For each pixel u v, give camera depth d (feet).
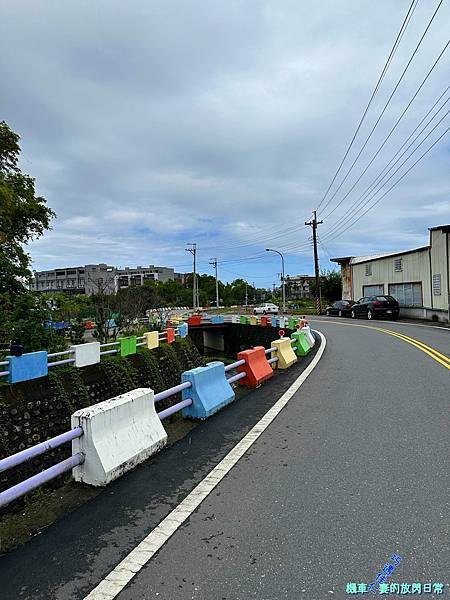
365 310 105.40
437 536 10.29
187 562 9.53
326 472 14.26
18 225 71.05
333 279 179.52
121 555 9.87
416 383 28.37
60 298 62.08
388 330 71.56
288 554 9.71
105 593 8.57
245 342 102.06
